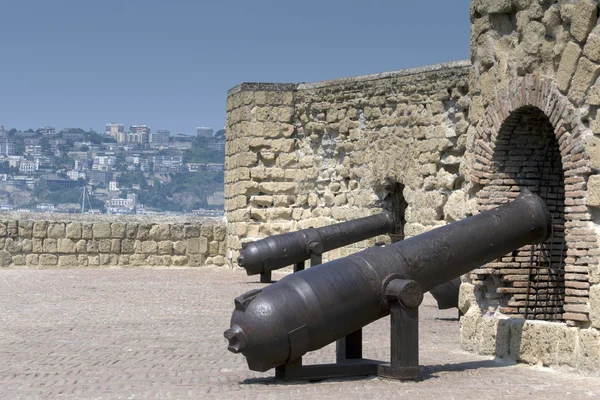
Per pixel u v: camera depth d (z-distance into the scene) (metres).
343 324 10.02
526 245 12.28
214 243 28.64
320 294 9.89
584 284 10.73
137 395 9.62
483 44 12.67
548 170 12.74
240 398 9.34
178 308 18.47
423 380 10.35
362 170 25.59
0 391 9.91
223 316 17.31
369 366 10.59
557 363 11.03
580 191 10.80
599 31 10.57
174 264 28.25
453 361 11.98
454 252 10.73
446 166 22.72
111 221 27.83
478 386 9.94
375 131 25.08
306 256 22.25
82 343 13.85
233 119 28.50
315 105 27.09
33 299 19.80
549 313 12.79
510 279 12.64
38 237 27.42
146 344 13.80
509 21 12.29
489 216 11.19
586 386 9.89
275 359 9.88
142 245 28.06
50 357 12.50
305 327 9.80
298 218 27.69
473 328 12.79
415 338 10.27
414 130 23.56
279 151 27.73
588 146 10.72
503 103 12.27
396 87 24.19
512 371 11.02
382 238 25.12
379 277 10.22
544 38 11.44
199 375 11.07
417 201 23.52
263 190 27.78
